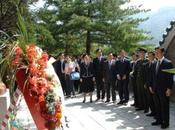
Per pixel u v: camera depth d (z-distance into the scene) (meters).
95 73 13.45
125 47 27.91
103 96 13.55
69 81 15.09
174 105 12.18
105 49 28.38
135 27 28.83
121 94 12.45
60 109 3.35
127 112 11.06
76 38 29.75
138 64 11.21
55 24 28.44
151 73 9.31
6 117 3.55
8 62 3.48
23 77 3.41
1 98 3.64
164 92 8.73
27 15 9.83
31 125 4.81
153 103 10.15
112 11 27.84
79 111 11.48
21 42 3.51
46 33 16.08
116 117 10.34
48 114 3.29
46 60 3.52
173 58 12.57
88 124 9.51
